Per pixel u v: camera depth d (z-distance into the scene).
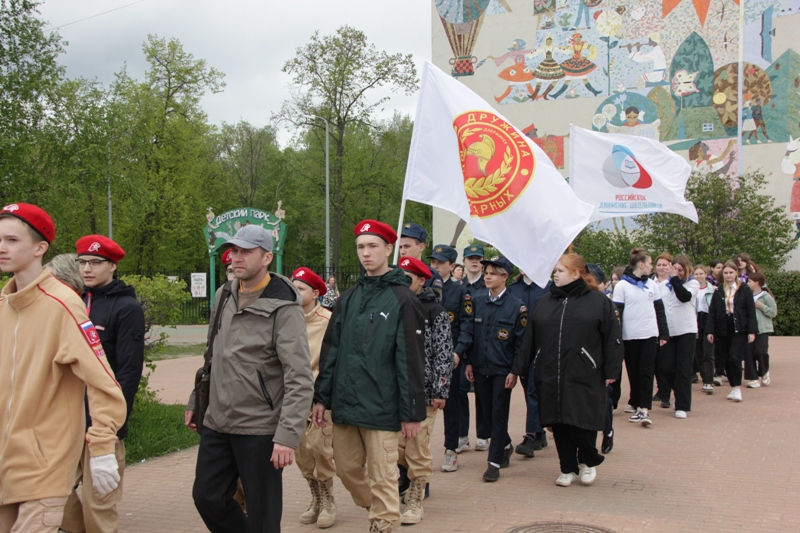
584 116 33.44
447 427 7.21
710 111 31.34
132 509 6.02
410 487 5.65
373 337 4.72
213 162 45.62
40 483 3.51
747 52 30.81
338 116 34.31
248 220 22.67
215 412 4.12
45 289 3.66
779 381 13.51
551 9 33.97
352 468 4.87
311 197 40.66
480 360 7.04
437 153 7.12
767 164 30.42
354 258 48.38
